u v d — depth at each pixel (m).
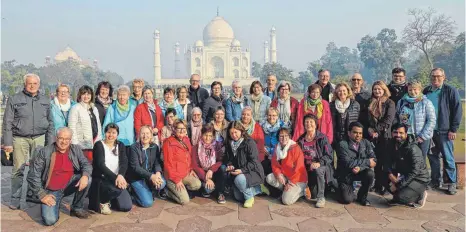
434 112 6.57
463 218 5.52
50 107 6.20
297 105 7.14
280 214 5.69
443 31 46.06
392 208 5.96
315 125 6.30
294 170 6.17
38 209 5.89
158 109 7.10
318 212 5.77
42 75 81.31
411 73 71.69
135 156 6.01
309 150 6.30
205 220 5.44
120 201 5.70
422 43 46.94
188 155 6.31
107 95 7.11
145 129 6.08
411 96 6.66
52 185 5.28
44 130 6.09
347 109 6.69
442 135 6.81
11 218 5.50
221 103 7.82
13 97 5.89
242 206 6.06
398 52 71.44
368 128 6.71
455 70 53.59
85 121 6.23
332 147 6.80
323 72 7.59
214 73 93.75
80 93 6.33
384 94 6.68
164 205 6.09
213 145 6.43
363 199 6.09
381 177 6.45
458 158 7.26
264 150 6.68
